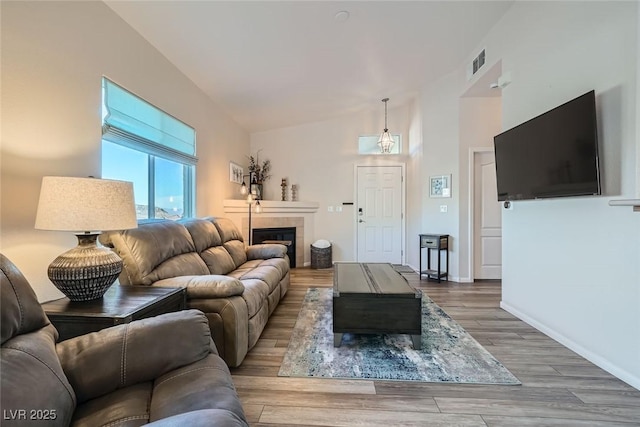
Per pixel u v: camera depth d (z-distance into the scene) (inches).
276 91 167.6
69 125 77.6
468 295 149.8
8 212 64.3
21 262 66.9
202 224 125.1
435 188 190.1
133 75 101.7
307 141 241.1
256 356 88.3
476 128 174.7
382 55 145.6
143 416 37.6
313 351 91.2
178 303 75.8
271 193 240.1
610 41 78.2
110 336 45.3
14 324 37.4
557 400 68.0
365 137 240.8
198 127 150.6
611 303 78.4
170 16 97.2
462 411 64.5
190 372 44.2
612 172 77.8
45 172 71.6
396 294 91.8
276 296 123.7
